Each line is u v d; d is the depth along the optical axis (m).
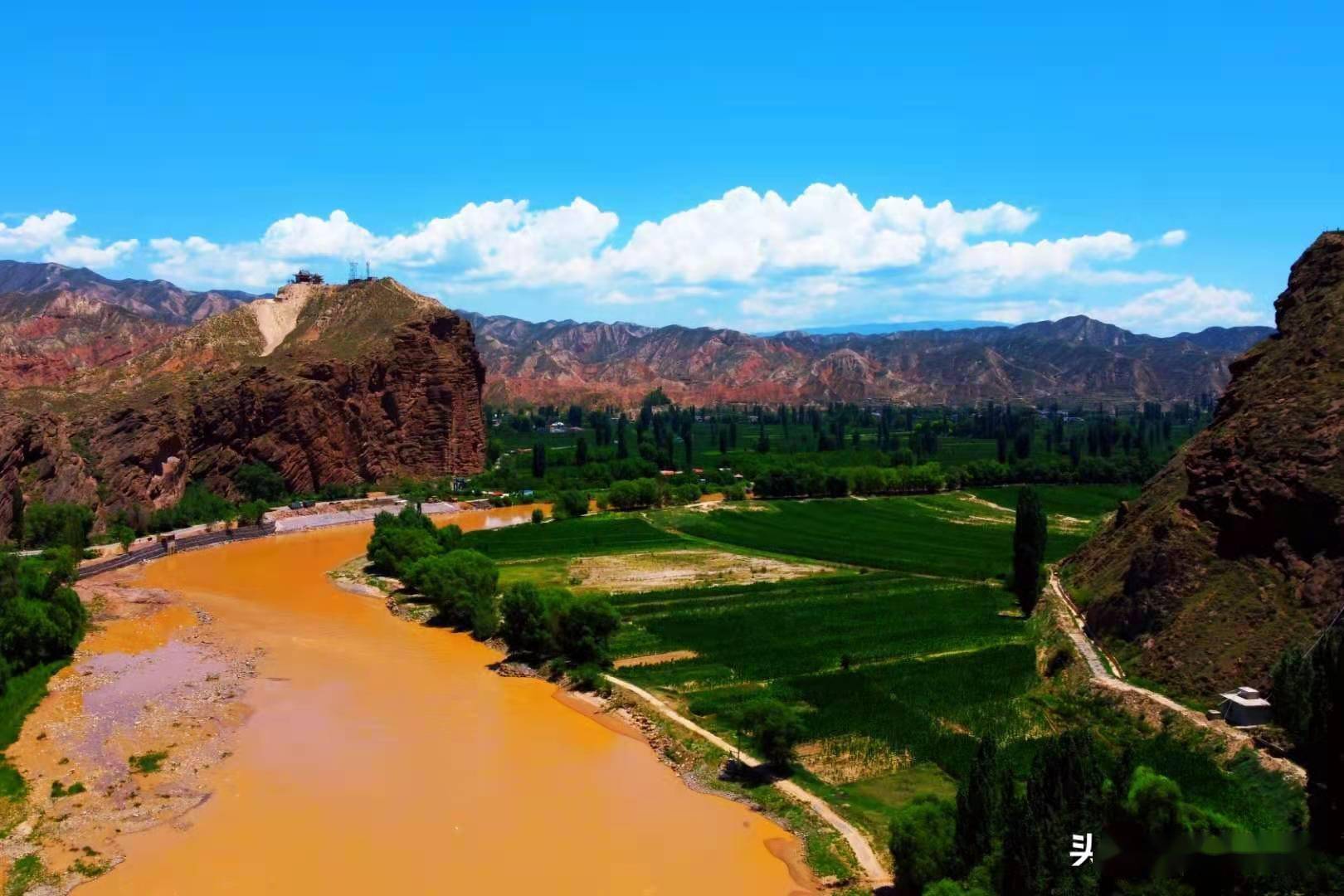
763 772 61.66
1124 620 76.25
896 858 47.53
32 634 82.06
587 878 50.03
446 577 105.25
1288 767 52.31
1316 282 89.00
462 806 58.19
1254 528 70.62
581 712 75.38
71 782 60.25
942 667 80.88
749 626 96.50
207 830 54.75
